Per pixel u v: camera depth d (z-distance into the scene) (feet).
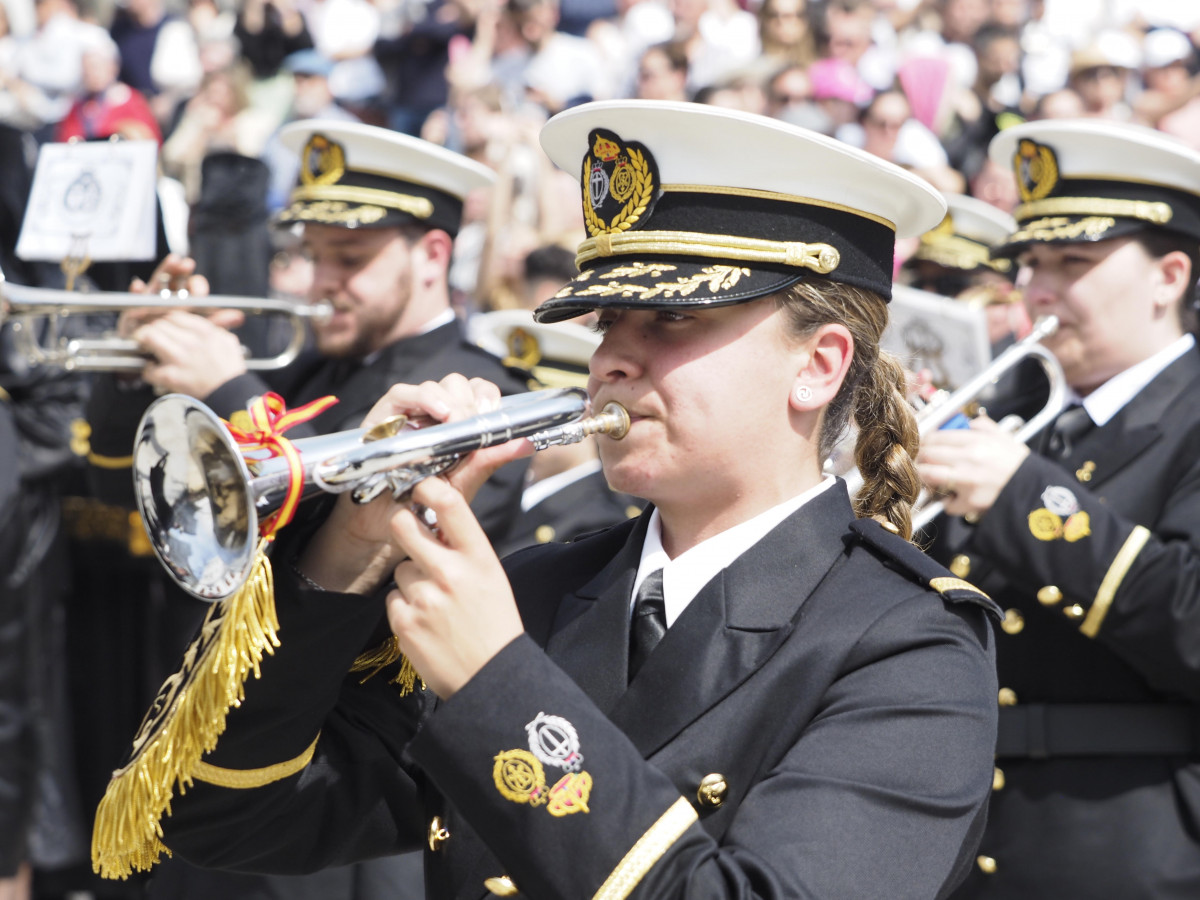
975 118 32.65
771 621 7.24
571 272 24.35
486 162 31.45
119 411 17.49
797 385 7.43
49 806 22.30
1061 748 13.76
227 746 7.47
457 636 6.59
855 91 32.91
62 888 23.22
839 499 7.75
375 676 8.27
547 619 8.06
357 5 43.73
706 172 7.30
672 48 36.14
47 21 43.04
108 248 16.76
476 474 7.02
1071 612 13.42
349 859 8.32
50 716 22.30
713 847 6.44
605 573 7.97
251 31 40.70
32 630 21.01
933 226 7.93
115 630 23.08
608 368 7.29
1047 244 14.61
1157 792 13.47
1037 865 13.62
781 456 7.50
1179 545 13.47
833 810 6.53
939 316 15.55
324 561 7.22
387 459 6.71
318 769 8.00
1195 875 13.23
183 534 6.73
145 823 7.25
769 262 7.21
